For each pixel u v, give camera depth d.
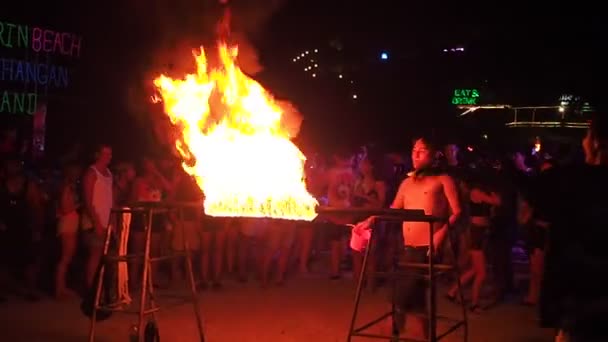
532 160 11.84
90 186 8.29
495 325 7.94
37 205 9.21
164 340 6.94
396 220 5.48
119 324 7.50
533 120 26.00
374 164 11.56
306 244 11.16
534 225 8.68
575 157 9.33
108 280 6.32
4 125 14.70
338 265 10.66
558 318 3.62
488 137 25.09
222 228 9.59
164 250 9.91
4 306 8.27
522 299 9.47
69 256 8.75
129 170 9.74
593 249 3.55
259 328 7.53
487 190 8.63
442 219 5.30
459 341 7.19
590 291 3.52
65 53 15.98
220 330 7.41
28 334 7.01
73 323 7.50
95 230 8.34
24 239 9.09
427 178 6.10
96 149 8.66
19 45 14.92
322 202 10.91
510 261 9.91
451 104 29.97
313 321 7.89
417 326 6.56
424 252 5.93
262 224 9.89
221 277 10.61
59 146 16.16
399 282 5.95
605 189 3.61
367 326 5.59
